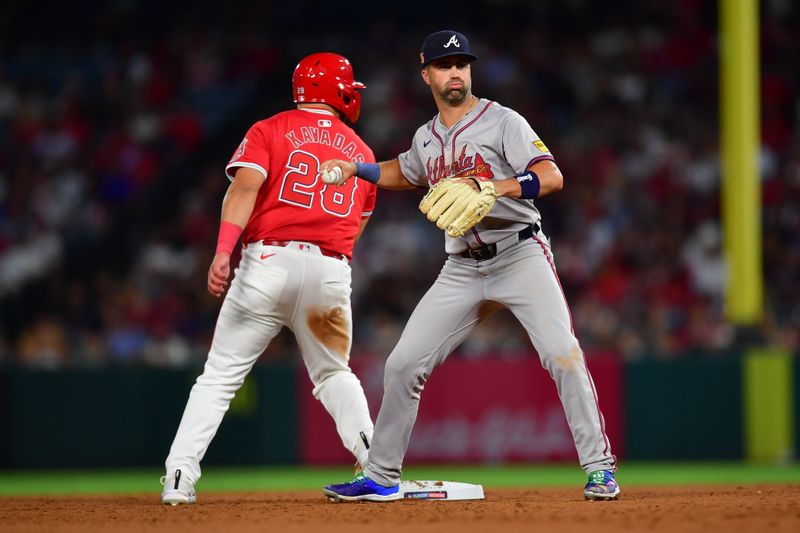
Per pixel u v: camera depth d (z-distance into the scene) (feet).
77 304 176.24
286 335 150.00
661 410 132.98
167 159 210.79
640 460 132.36
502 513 54.54
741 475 113.19
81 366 130.52
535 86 221.66
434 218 57.11
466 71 61.52
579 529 47.96
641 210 192.24
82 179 206.90
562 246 185.26
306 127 68.23
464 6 240.12
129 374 130.52
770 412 133.18
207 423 66.39
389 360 62.64
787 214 194.49
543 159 59.41
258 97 225.56
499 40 231.30
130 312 171.12
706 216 193.57
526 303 61.26
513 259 61.36
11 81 229.25
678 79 221.46
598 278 179.42
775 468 124.36
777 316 171.42
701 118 213.25
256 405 130.72
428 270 181.27
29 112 218.59
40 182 205.77
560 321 61.00
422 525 50.19
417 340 62.44
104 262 195.72
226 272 64.13
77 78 233.14
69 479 118.83
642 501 60.95
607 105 215.10
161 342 163.84
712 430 132.87
